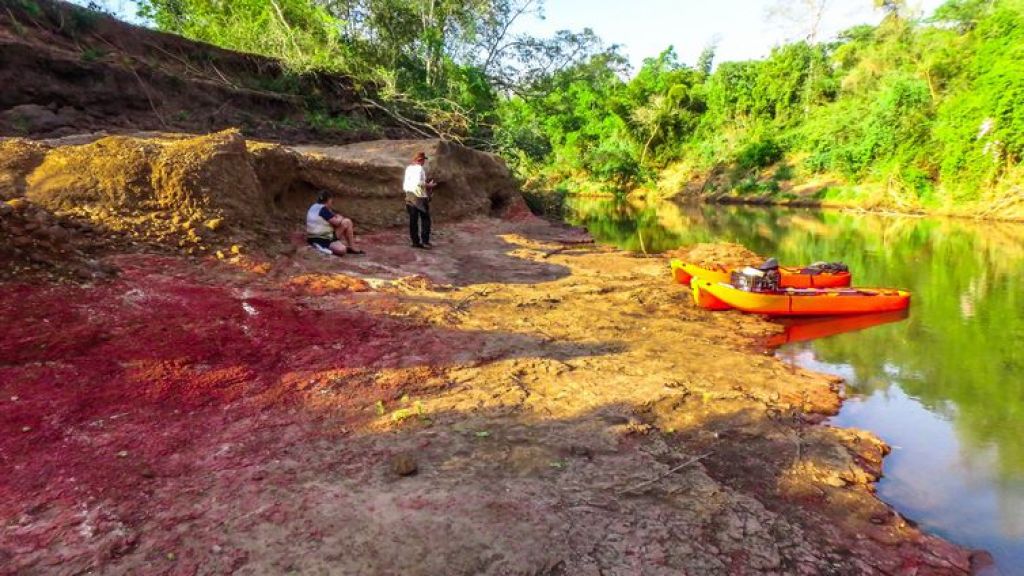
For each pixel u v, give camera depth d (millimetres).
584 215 28547
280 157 10461
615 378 5793
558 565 3010
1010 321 9242
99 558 2875
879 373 6887
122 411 4301
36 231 5867
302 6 18344
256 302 6516
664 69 54469
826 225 23797
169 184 7863
